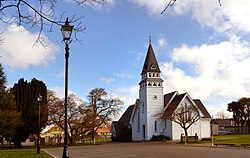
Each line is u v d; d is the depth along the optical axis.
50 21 6.91
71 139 57.88
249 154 26.12
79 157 27.36
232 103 86.69
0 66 52.34
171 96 64.62
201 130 61.66
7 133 49.47
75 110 57.12
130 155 27.62
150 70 64.62
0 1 6.10
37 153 31.14
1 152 34.41
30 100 53.28
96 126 61.22
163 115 59.34
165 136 61.12
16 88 53.38
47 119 54.88
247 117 85.38
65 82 13.58
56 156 27.95
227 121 108.44
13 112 48.72
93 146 49.12
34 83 54.19
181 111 54.53
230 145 39.44
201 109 63.72
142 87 66.31
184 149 34.59
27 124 52.53
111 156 27.41
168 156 25.38
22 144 63.00
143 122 65.31
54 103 55.69
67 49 13.47
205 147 38.28
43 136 67.88
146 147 40.31
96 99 61.25
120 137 71.38
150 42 66.69
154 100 63.97
